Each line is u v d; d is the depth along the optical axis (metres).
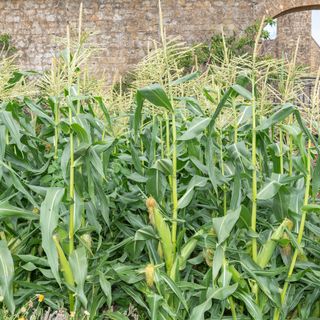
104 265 3.88
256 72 3.75
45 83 4.14
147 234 3.69
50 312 3.85
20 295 3.76
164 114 4.09
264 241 3.76
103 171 3.84
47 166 4.04
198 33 18.81
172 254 3.70
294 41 22.81
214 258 3.50
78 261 3.56
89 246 3.82
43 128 4.46
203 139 3.97
